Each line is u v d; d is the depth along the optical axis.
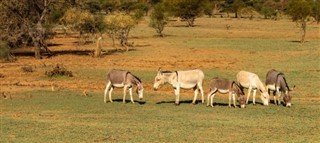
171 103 26.56
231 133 19.59
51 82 34.16
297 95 29.66
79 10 64.50
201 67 42.09
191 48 59.41
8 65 43.75
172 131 19.84
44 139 18.50
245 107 25.34
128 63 44.97
